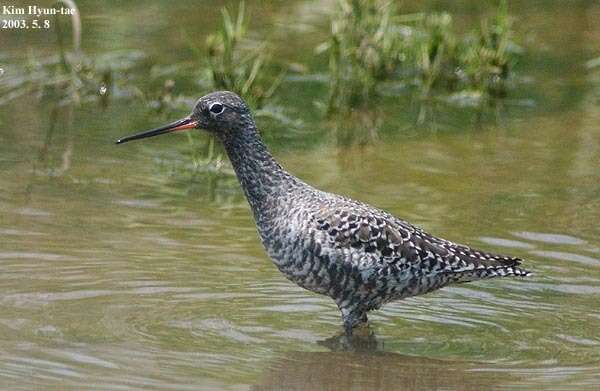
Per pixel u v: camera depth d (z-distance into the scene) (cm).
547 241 1423
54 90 1886
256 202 1264
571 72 2020
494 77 1959
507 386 1084
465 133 1788
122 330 1177
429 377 1110
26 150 1662
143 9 2177
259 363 1124
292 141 1738
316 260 1215
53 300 1236
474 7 2239
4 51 1989
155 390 1046
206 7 2203
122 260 1338
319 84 1942
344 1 1992
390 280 1218
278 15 2186
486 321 1242
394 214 1480
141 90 1881
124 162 1644
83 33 2058
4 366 1084
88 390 1040
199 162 1652
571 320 1237
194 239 1405
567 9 2278
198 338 1173
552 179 1616
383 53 1973
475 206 1519
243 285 1301
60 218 1443
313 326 1227
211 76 1889
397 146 1731
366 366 1135
